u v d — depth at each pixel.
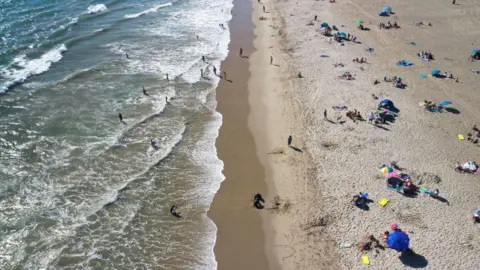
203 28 55.84
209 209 26.75
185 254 23.83
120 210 26.52
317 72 42.75
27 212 26.06
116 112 36.22
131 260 23.42
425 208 26.00
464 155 30.70
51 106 36.53
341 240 24.09
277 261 23.27
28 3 61.34
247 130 34.41
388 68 43.44
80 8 61.12
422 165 29.58
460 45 49.06
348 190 27.47
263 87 40.81
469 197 26.84
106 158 30.77
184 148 32.22
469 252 23.20
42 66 43.16
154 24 56.66
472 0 64.00
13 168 29.53
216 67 45.09
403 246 22.47
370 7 62.47
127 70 43.62
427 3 63.59
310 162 30.12
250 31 55.09
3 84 39.12
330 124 34.16
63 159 30.52
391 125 33.91
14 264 22.88
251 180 28.98
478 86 40.06
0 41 47.91
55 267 22.81
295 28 54.94
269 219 25.86
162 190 28.17
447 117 35.16
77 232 24.88
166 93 39.56
